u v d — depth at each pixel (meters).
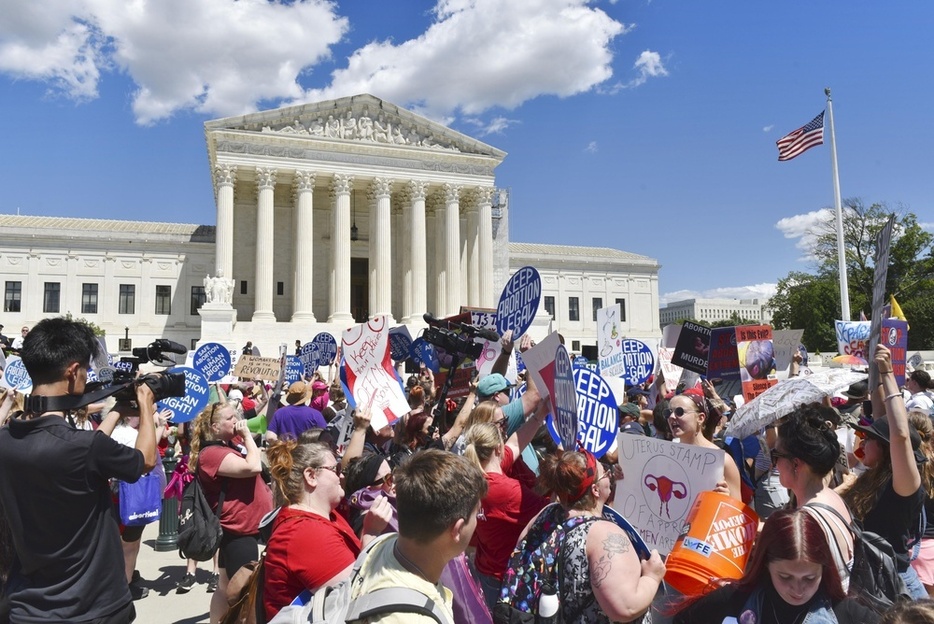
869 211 77.31
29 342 5.43
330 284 69.50
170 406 13.44
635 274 98.44
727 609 4.52
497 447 6.53
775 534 4.22
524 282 9.81
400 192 75.19
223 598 7.68
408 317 71.19
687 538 5.35
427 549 3.84
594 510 5.29
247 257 74.31
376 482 6.54
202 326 60.38
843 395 13.73
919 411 7.48
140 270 76.69
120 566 5.49
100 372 6.08
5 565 5.55
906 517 6.00
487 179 73.62
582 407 7.75
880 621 3.64
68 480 5.15
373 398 9.32
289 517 5.29
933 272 76.94
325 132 68.94
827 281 82.75
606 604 4.62
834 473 9.13
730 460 7.09
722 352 12.38
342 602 3.89
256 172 65.69
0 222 75.38
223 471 7.87
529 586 5.02
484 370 12.30
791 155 35.16
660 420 9.18
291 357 22.91
